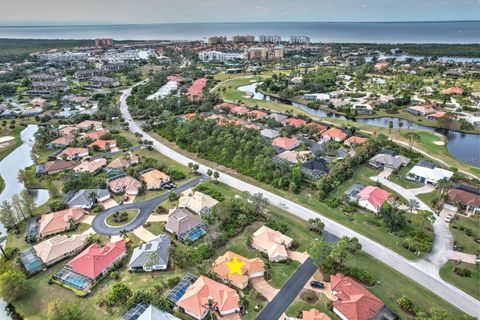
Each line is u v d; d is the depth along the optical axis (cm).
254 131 14388
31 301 6278
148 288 6519
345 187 10312
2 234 8488
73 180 10369
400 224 8194
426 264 7088
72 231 8400
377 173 11231
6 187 10938
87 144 13888
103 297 6309
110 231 8388
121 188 10238
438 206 9175
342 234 8138
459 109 18112
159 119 16475
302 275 6838
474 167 11688
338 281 6384
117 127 16400
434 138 14488
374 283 6556
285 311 5959
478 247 7600
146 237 8131
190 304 5912
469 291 6366
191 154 13138
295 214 9000
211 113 18400
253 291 6425
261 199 8775
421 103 19488
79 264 6956
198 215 8975
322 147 13262
